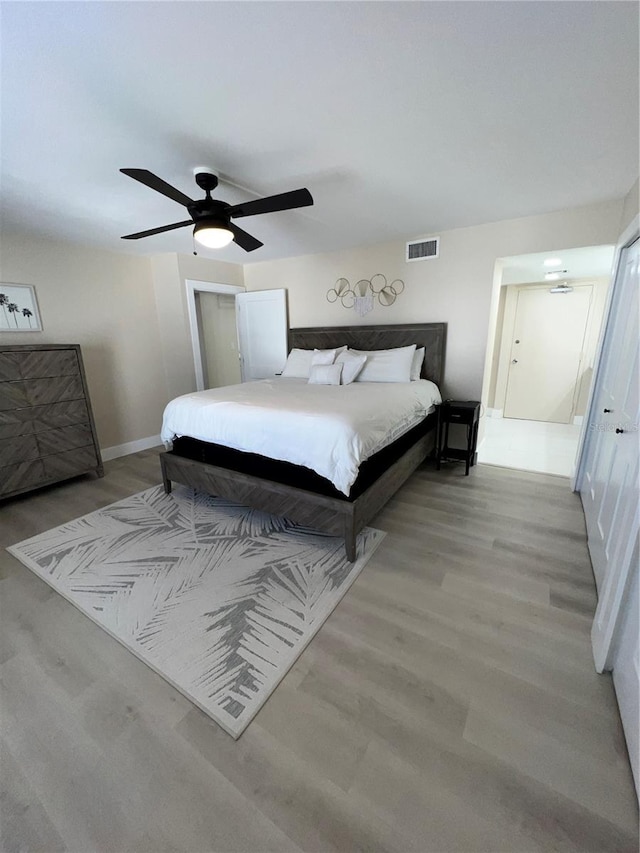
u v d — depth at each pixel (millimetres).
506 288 5168
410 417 2891
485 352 3535
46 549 2381
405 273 3766
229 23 1069
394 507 2840
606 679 1432
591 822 1019
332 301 4312
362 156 1926
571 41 1152
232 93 1400
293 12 1040
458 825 1021
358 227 3254
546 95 1434
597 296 4738
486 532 2473
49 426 3154
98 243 3613
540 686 1410
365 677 1461
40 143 1748
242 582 2021
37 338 3436
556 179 2268
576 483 3053
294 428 2244
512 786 1103
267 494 2398
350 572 2078
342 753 1202
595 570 2020
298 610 1809
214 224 1995
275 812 1060
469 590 1930
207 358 5996
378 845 985
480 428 4066
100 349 3945
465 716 1305
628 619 1316
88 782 1145
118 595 1950
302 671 1493
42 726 1313
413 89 1391
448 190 2436
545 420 5309
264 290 4805
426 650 1578
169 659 1562
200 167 2008
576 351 4977
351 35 1125
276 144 1786
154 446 4582
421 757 1184
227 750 1220
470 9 1037
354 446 2086
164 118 1560
